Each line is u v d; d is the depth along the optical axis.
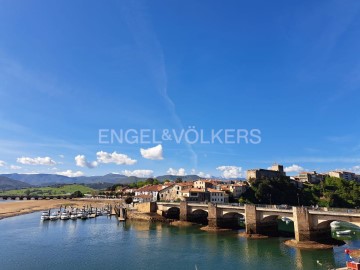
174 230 108.38
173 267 61.69
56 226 121.94
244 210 98.44
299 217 77.94
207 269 60.00
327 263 61.47
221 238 91.38
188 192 173.50
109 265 63.47
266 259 65.94
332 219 73.00
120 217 141.75
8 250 77.25
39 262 65.88
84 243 86.00
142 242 86.75
